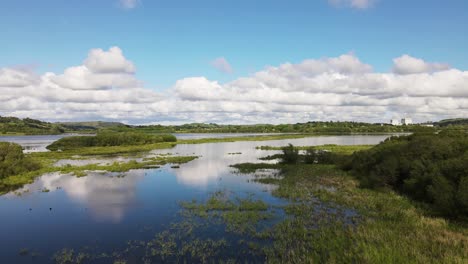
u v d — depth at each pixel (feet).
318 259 42.75
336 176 106.73
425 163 78.02
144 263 43.96
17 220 64.54
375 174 89.61
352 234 50.49
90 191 90.94
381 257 41.32
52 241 53.01
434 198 63.82
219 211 69.21
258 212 67.05
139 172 126.11
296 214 65.05
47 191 91.25
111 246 50.37
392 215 60.70
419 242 46.19
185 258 45.34
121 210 70.95
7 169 115.03
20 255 47.70
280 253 45.73
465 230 50.70
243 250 47.83
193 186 96.89
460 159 66.39
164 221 62.69
